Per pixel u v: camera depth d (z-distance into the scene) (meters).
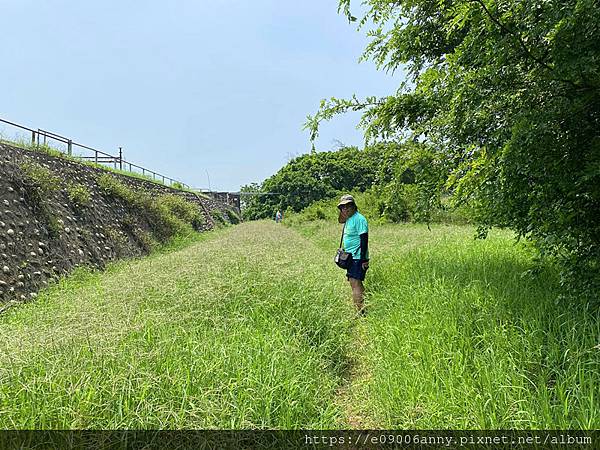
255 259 7.57
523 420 2.64
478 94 3.27
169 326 4.24
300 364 3.76
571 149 3.39
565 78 3.03
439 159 4.40
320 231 20.61
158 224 19.48
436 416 2.99
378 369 4.06
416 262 7.38
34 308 6.59
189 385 3.09
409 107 4.55
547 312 3.84
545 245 3.70
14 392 2.88
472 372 3.46
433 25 4.96
